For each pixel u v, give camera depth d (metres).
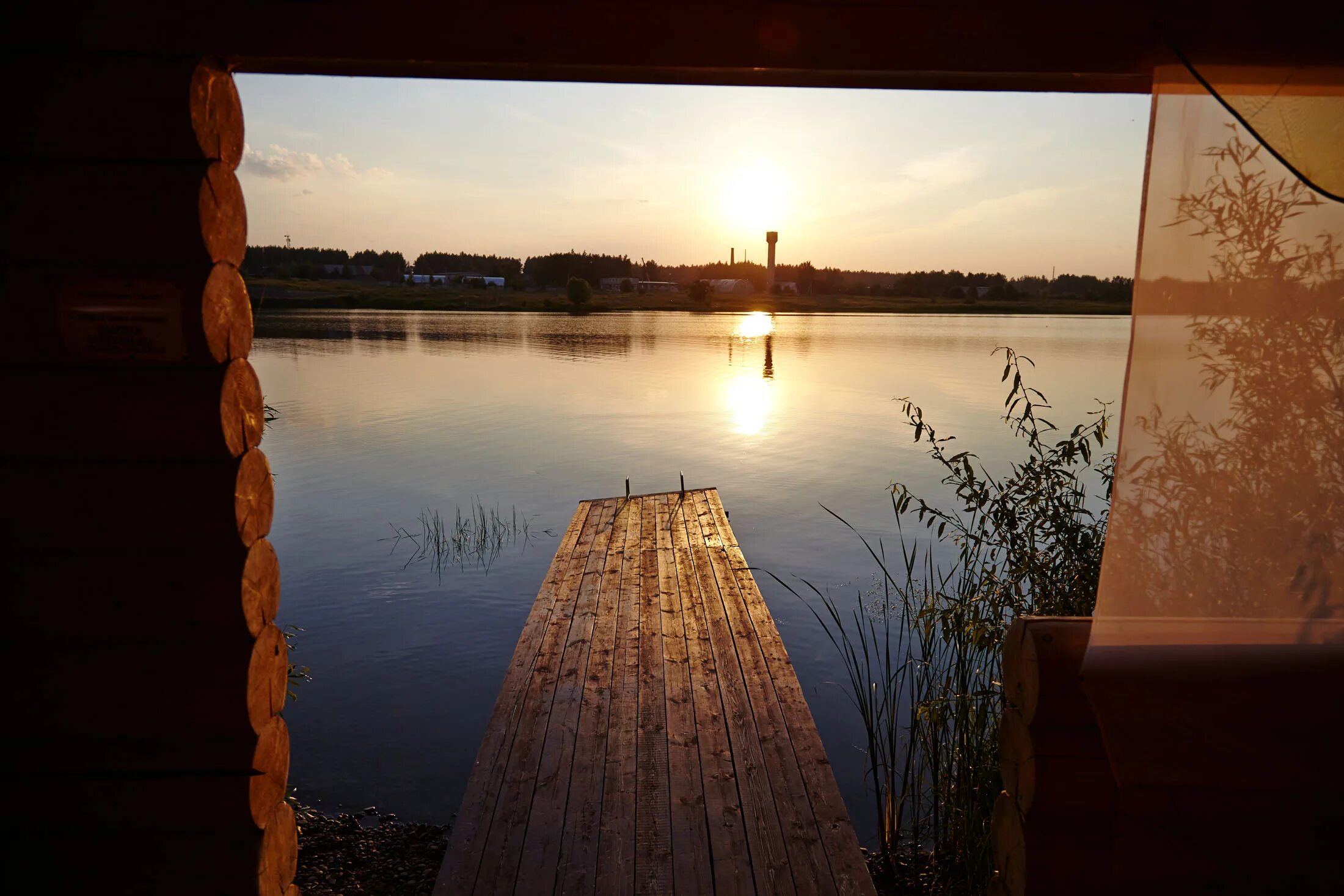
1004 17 1.92
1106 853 2.05
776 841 3.09
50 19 1.81
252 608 2.06
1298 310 1.51
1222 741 1.58
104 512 1.96
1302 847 1.55
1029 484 3.52
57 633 2.01
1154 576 1.56
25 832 2.08
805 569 8.43
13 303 1.86
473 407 20.06
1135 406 1.54
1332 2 1.48
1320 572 1.52
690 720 4.06
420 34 1.88
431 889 3.56
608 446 15.28
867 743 5.02
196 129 1.85
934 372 26.89
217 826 2.10
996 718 3.56
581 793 3.42
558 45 1.90
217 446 1.94
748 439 15.99
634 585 6.34
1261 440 1.52
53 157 1.85
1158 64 1.53
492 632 6.96
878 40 1.92
